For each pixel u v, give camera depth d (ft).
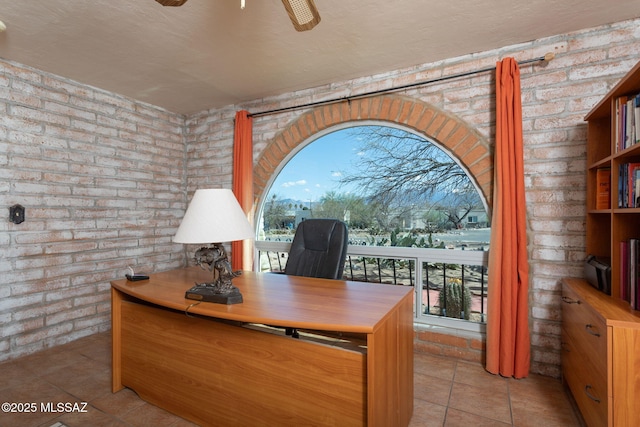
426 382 6.76
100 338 9.21
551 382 6.74
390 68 8.64
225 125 11.69
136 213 10.85
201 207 4.94
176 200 12.27
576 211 6.79
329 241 7.30
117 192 10.30
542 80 7.10
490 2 5.87
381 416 4.03
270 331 4.84
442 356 8.02
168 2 3.79
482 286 8.14
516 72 6.97
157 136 11.59
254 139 11.08
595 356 4.47
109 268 10.01
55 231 8.75
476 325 8.02
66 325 8.92
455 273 8.46
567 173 6.87
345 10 6.09
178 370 5.49
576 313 5.42
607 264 5.46
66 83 9.06
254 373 4.72
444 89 8.14
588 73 6.72
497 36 7.05
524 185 7.11
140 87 9.85
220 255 5.16
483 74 7.71
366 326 3.72
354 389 3.98
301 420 4.36
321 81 9.49
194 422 5.35
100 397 6.15
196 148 12.37
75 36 6.96
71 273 9.08
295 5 3.70
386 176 9.60
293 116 10.34
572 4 5.91
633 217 5.00
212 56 7.93
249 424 4.78
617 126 5.14
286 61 8.23
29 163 8.28
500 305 7.03
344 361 4.06
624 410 3.93
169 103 11.32
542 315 7.06
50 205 8.67
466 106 7.89
